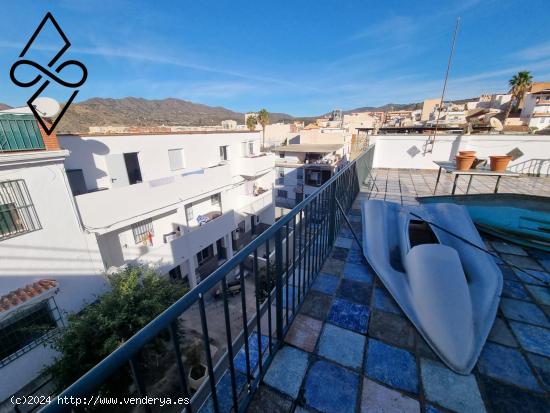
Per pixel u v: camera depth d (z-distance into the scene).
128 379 4.03
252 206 15.22
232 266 1.05
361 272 2.54
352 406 1.35
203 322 0.92
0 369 4.89
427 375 1.49
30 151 5.17
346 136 30.64
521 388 1.39
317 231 2.42
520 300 2.09
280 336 1.68
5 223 4.99
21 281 5.24
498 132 10.27
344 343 1.73
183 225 10.25
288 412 1.34
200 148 11.76
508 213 3.11
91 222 6.71
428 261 2.05
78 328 4.98
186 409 0.88
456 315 1.71
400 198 5.32
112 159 8.23
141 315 5.55
